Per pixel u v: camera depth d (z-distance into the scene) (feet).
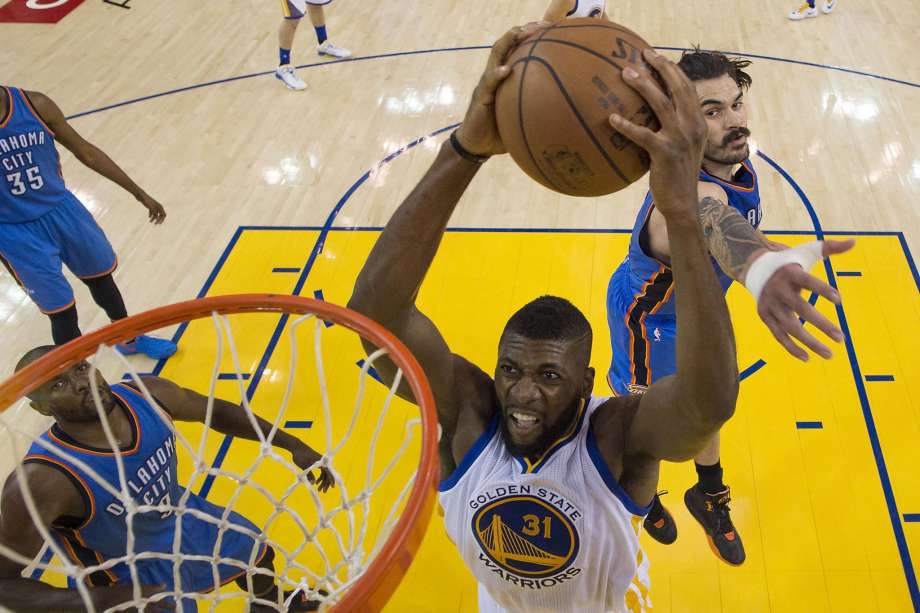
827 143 18.75
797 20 24.34
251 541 9.71
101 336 6.22
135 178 18.95
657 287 10.11
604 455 6.06
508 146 4.94
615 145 4.63
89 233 13.39
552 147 4.71
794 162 18.17
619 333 10.69
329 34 24.95
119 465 7.22
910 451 12.15
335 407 13.23
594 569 6.48
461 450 6.40
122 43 25.09
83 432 8.30
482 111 4.92
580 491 6.09
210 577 9.42
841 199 17.02
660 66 4.34
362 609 4.25
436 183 5.08
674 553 11.23
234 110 21.34
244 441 12.78
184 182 18.74
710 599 10.63
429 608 10.76
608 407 6.23
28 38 25.66
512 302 15.02
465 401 6.38
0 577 7.45
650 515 10.82
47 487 7.98
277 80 22.52
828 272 15.20
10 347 14.78
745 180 9.51
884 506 11.47
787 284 4.69
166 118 21.17
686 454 5.57
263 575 9.92
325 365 13.98
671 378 5.50
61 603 7.17
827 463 12.07
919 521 11.25
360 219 17.33
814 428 12.55
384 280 5.35
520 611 7.30
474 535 6.56
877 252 15.60
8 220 12.63
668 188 4.29
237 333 14.74
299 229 17.15
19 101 12.29
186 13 26.73
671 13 25.07
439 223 5.19
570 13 14.43
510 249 16.19
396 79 22.30
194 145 20.02
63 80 23.18
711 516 10.99
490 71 4.82
